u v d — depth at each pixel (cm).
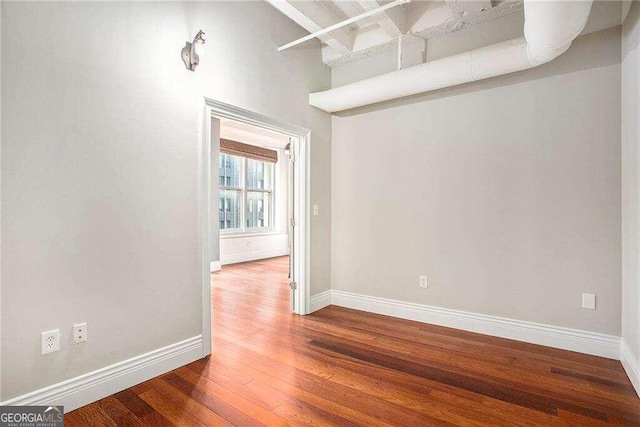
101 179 190
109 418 171
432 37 313
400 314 335
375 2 268
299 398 191
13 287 159
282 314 345
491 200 285
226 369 225
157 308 217
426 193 318
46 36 168
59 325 174
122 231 199
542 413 177
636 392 195
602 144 240
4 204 156
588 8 167
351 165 367
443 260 310
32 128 164
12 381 160
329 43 329
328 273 380
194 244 239
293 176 349
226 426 166
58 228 173
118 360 198
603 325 242
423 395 194
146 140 211
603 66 240
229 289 451
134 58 204
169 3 222
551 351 253
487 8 268
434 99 313
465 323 298
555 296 259
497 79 281
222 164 665
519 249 273
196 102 239
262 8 291
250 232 713
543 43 203
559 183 256
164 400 188
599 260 242
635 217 204
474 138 292
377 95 307
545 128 261
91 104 185
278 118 307
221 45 256
